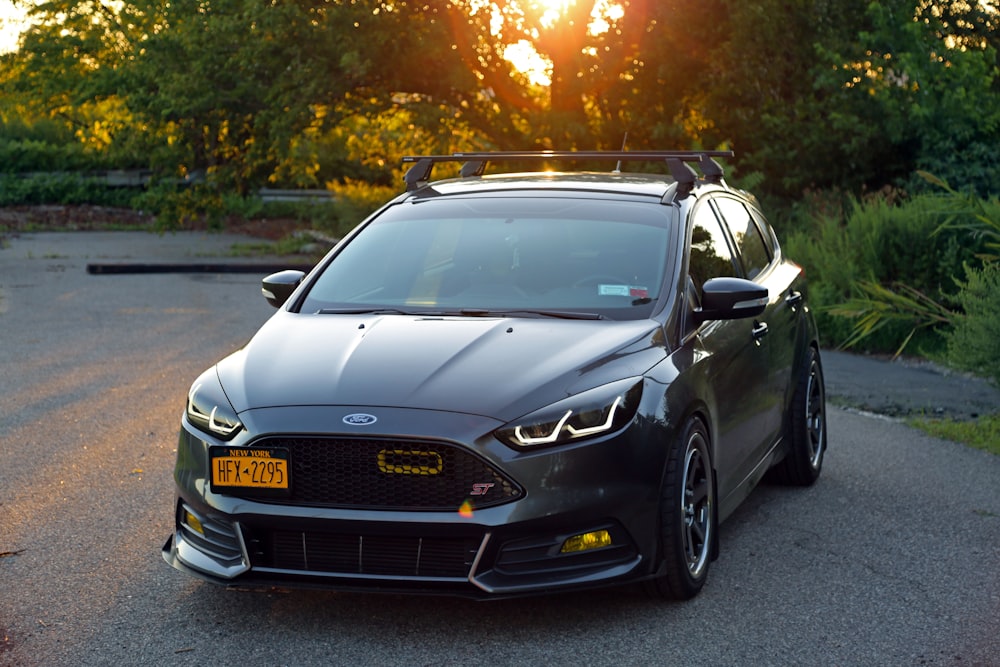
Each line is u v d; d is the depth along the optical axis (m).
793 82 18.41
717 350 4.96
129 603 4.46
